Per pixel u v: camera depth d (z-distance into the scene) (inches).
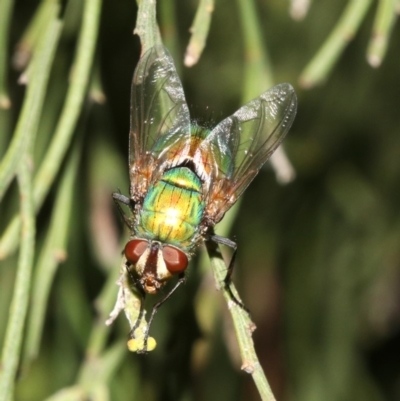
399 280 5.3
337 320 5.1
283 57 5.3
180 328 4.5
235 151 4.4
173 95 4.4
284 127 4.4
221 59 5.3
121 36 5.0
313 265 5.2
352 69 5.3
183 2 5.2
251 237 5.2
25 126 4.1
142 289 4.1
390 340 5.4
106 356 4.4
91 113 4.9
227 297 4.0
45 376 5.0
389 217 5.3
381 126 5.3
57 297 4.8
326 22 5.3
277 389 5.2
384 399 5.2
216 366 4.9
